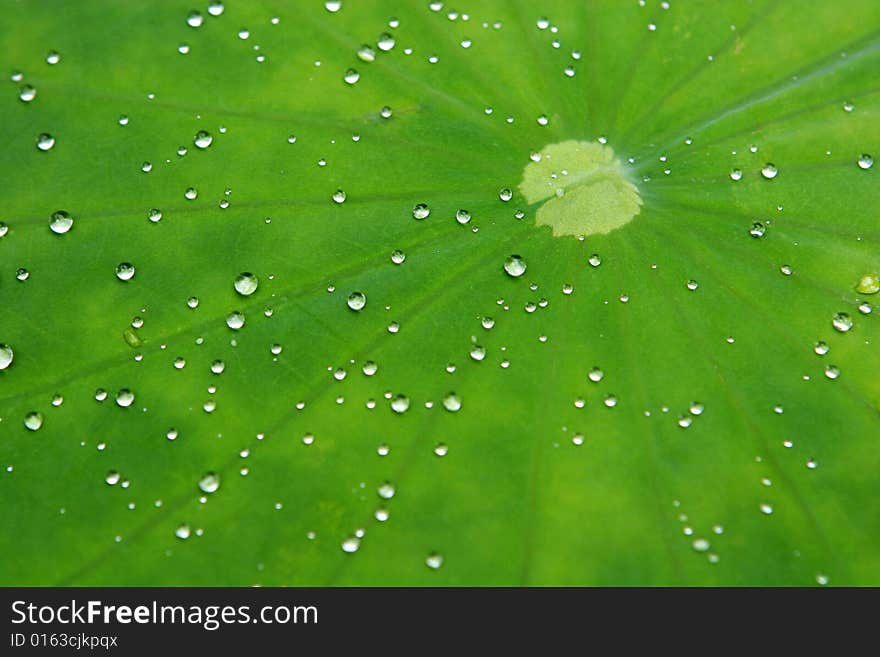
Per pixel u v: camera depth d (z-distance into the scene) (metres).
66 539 0.67
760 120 0.71
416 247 0.69
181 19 0.72
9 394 0.68
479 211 0.70
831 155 0.71
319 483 0.68
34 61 0.71
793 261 0.69
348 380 0.68
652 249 0.69
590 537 0.67
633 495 0.68
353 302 0.69
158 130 0.70
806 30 0.72
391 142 0.70
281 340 0.69
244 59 0.71
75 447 0.68
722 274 0.69
